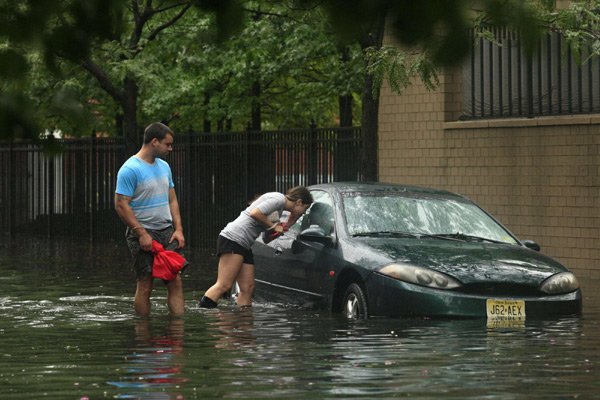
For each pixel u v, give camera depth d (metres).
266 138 41.19
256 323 16.97
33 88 4.39
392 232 19.28
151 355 12.91
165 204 18.92
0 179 55.03
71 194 50.44
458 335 15.02
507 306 16.95
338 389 10.01
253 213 20.02
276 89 68.38
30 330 16.09
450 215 20.19
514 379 10.77
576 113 30.75
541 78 31.67
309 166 39.09
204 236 44.31
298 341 14.38
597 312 18.56
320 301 18.92
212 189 43.91
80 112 4.79
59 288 24.47
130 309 19.67
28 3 4.08
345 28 3.83
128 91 42.62
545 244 31.06
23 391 10.00
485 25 4.02
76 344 14.21
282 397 9.51
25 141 4.55
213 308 19.97
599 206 29.59
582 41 24.20
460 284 16.92
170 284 18.83
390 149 35.78
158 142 18.75
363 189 20.64
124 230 47.38
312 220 20.47
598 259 29.59
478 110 33.69
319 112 62.91
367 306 17.47
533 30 3.99
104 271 30.00
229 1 4.28
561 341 14.33
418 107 34.75
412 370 11.44
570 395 9.69
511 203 31.98
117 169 47.69
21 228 53.66
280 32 50.00
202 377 10.90
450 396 9.60
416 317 16.88
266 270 21.25
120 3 4.22
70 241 48.16
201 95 63.69
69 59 4.28
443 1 3.70
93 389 10.08
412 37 3.77
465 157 33.34
